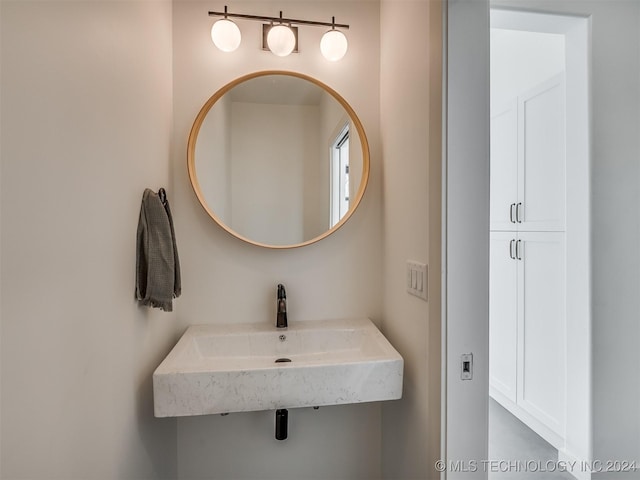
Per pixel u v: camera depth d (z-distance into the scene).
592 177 1.52
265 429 1.45
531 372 1.97
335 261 1.51
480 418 0.95
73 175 0.65
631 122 1.54
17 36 0.50
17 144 0.50
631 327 1.55
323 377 1.05
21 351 0.52
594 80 1.50
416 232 1.12
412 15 1.14
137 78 0.98
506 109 2.15
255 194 1.45
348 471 1.50
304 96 1.47
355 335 1.39
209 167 1.42
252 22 1.44
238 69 1.44
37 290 0.55
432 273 0.98
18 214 0.51
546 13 1.44
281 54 1.38
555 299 1.79
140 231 0.98
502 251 2.21
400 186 1.27
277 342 1.35
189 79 1.40
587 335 1.55
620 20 1.51
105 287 0.78
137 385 0.98
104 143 0.77
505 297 2.19
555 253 1.79
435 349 0.96
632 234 1.55
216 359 1.30
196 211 1.41
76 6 0.66
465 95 0.93
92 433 0.73
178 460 1.40
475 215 0.94
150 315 1.09
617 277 1.54
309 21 1.47
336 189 1.49
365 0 1.51
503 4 1.40
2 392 0.48
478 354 0.94
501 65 2.20
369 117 1.51
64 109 0.62
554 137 1.79
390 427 1.38
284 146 1.46
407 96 1.19
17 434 0.51
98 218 0.75
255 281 1.46
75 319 0.66
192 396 0.99
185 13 1.39
